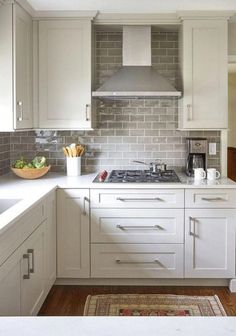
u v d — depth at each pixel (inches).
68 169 150.3
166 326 35.3
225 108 143.4
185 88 143.0
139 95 139.6
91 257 134.3
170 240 133.0
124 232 133.4
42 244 112.2
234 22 153.3
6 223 76.1
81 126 143.9
